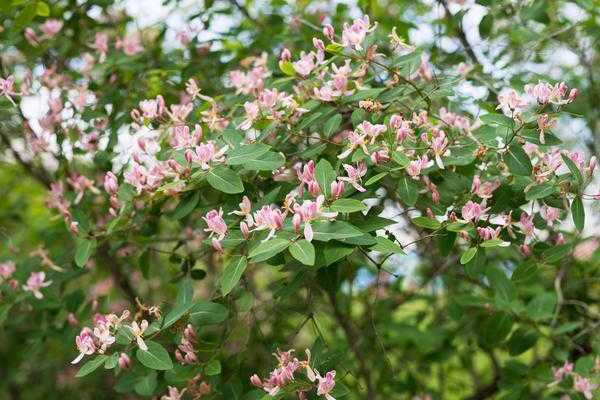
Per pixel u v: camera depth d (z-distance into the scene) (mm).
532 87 2734
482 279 4648
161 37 4160
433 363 4828
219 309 2773
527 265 2930
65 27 4125
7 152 4469
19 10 3904
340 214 2586
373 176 2682
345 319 4355
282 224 2393
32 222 5262
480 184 2812
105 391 5328
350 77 3053
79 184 3637
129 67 3926
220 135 2912
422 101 2945
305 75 2982
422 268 5043
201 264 4477
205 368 2822
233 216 2863
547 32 4055
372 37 2938
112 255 4109
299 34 4148
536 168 2785
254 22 4355
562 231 3662
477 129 3051
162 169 2893
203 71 4070
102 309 3900
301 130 3016
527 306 3803
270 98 2906
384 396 4637
